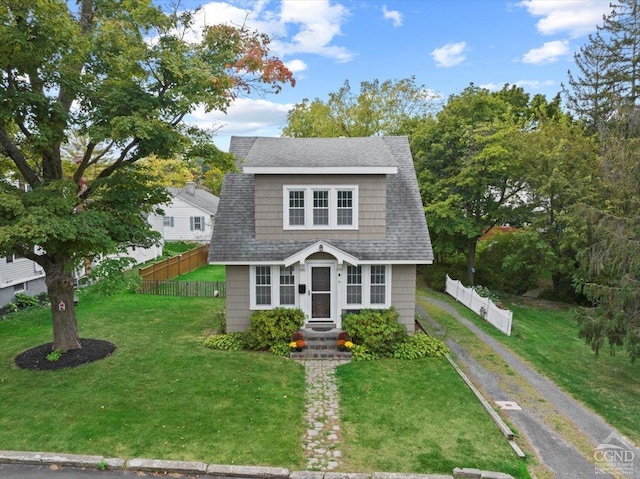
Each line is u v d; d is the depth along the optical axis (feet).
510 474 24.29
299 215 47.60
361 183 47.14
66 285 39.24
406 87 118.11
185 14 37.55
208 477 23.76
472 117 84.02
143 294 69.56
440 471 24.45
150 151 37.35
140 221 41.11
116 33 31.71
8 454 24.90
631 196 45.57
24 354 39.75
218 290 69.36
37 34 29.12
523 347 48.98
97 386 33.83
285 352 42.78
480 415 31.48
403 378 37.81
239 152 56.34
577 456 26.96
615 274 42.11
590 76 120.06
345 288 47.11
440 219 76.74
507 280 83.41
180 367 38.37
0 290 56.95
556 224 68.64
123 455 25.14
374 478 23.45
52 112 33.01
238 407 31.32
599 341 40.04
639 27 111.14
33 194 32.22
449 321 58.80
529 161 71.56
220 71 38.01
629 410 34.32
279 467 24.32
